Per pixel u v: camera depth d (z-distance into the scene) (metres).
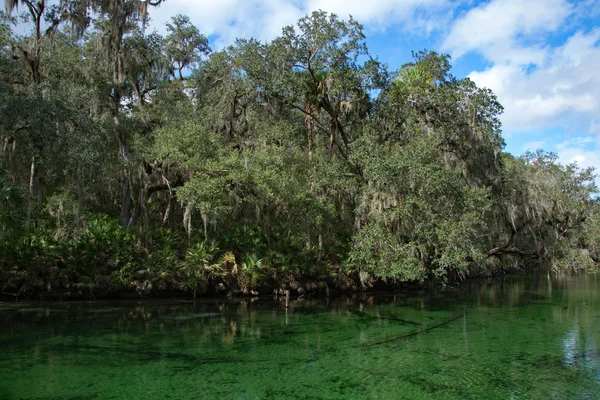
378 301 22.05
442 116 24.25
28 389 9.12
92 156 16.83
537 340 13.80
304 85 24.34
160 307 18.41
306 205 21.84
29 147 15.25
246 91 24.77
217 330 14.71
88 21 20.30
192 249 20.78
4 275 18.27
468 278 32.66
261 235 23.31
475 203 21.66
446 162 23.17
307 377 10.19
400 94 24.95
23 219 19.11
